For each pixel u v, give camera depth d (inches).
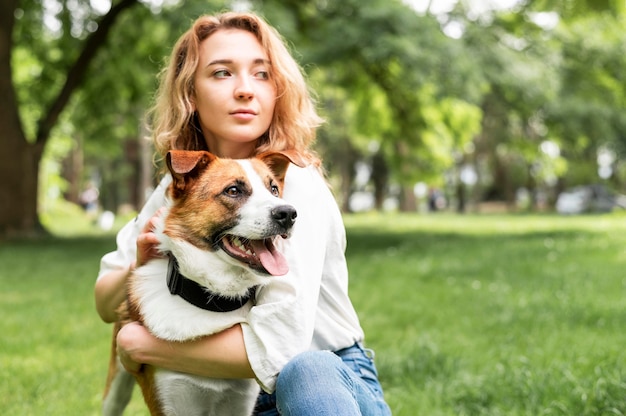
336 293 108.3
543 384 163.0
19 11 679.7
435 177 821.9
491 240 600.4
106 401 136.6
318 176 114.3
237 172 107.1
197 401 108.4
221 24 118.6
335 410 82.9
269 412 118.4
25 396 179.3
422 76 495.2
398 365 193.5
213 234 103.0
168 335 99.9
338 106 1256.2
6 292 346.0
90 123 791.7
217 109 115.6
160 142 123.9
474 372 188.4
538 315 253.6
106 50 716.0
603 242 510.6
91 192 1456.7
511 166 1859.0
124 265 124.0
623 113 713.0
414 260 445.1
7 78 634.2
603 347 199.3
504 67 565.6
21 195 652.7
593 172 1612.9
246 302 103.9
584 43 680.4
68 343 236.7
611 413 147.0
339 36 501.0
